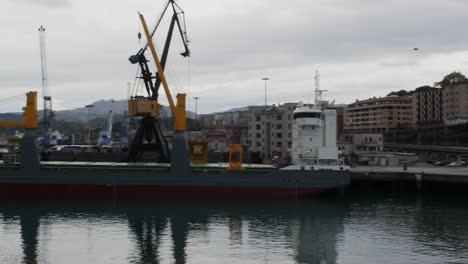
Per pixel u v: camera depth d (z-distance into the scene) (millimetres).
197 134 126875
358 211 55469
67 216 50500
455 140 140250
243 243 39750
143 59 67312
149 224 46906
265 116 113062
